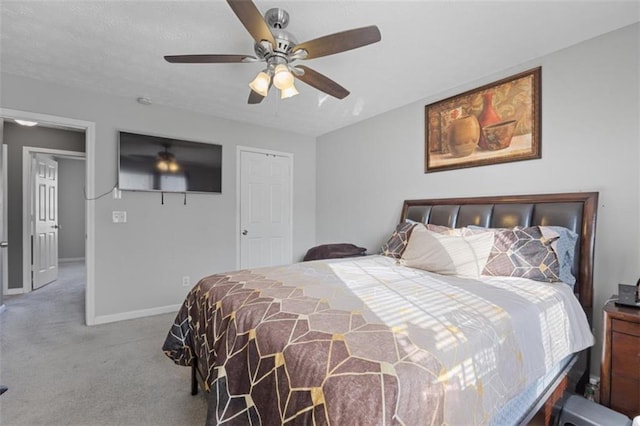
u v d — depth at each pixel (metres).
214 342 1.42
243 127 4.09
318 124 4.13
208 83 2.89
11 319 3.25
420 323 1.14
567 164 2.19
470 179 2.77
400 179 3.44
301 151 4.65
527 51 2.26
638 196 1.90
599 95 2.06
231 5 1.39
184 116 3.62
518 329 1.27
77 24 1.99
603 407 1.51
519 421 1.26
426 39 2.11
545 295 1.58
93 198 3.11
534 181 2.36
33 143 4.37
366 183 3.88
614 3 1.75
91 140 3.09
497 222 2.45
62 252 6.95
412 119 3.30
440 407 0.85
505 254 1.98
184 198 3.66
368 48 2.22
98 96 3.12
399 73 2.61
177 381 2.10
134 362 2.35
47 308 3.62
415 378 0.84
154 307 3.46
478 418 0.97
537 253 1.90
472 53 2.29
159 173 3.45
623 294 1.67
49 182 4.89
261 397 1.03
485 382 1.03
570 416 1.49
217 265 3.90
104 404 1.84
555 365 1.50
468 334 1.08
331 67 2.52
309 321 1.15
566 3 1.75
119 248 3.26
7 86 2.71
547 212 2.19
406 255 2.36
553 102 2.27
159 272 3.50
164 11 1.86
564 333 1.55
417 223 2.89
